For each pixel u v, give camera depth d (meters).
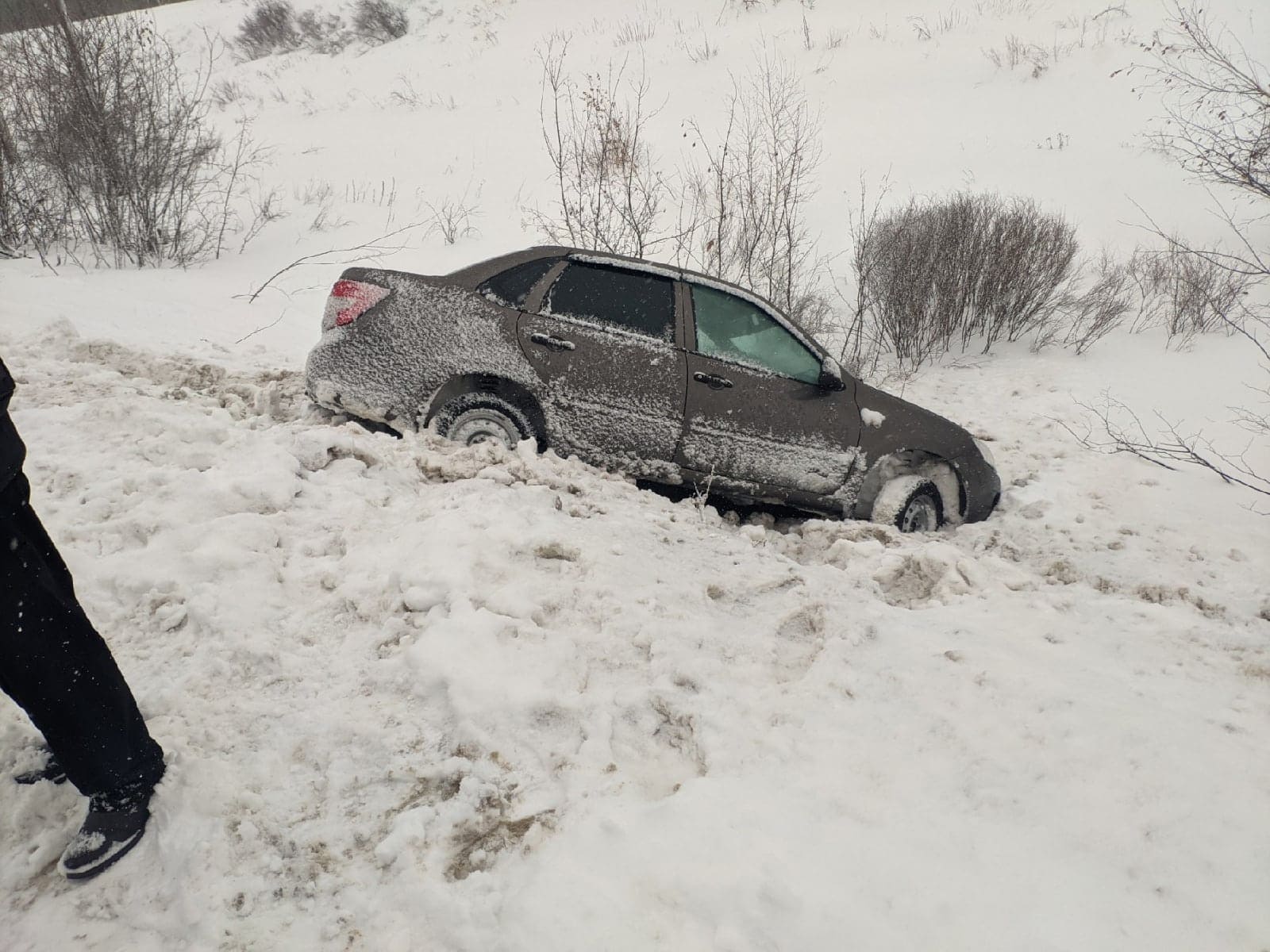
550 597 3.35
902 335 11.18
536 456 5.16
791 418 5.89
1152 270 12.21
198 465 4.50
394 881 2.30
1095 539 6.10
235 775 2.61
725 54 20.97
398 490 4.45
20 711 2.82
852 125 17.14
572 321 5.55
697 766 2.71
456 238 13.55
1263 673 3.40
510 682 2.88
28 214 11.55
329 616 3.34
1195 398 9.28
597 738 2.73
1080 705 2.91
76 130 11.29
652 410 5.61
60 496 4.07
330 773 2.64
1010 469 7.62
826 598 3.70
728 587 3.72
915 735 2.78
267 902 2.26
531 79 21.64
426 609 3.29
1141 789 2.52
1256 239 12.58
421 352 5.35
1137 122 15.84
